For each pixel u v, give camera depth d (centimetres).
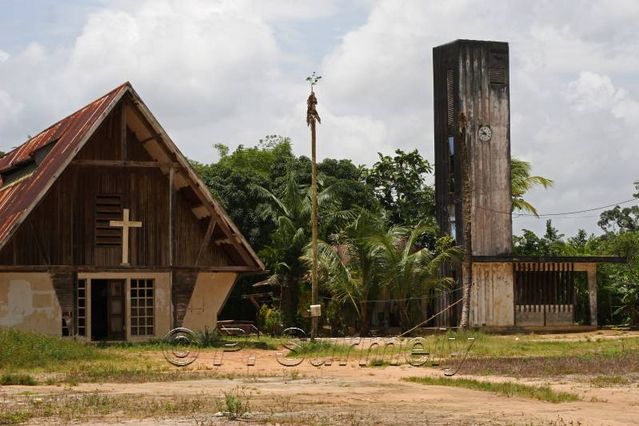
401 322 4153
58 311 2981
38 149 3316
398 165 5578
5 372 2183
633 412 1561
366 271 4128
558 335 4053
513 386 1892
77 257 3039
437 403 1653
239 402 1528
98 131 3053
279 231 4444
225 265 3231
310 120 3369
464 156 4106
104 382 1989
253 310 4819
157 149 3103
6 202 3241
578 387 1950
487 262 4291
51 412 1487
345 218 4622
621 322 4744
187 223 3200
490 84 4569
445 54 4606
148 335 3100
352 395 1764
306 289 4384
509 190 4562
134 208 3117
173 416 1453
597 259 4325
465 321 4009
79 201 3061
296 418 1443
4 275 2939
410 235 4450
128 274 3077
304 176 5134
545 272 4375
